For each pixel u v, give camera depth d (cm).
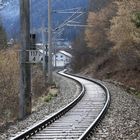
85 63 12575
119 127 2153
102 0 11869
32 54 2791
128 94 4534
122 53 6788
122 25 5688
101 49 10569
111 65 8638
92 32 10631
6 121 2917
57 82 6944
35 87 5119
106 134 1941
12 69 4022
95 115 2680
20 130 2127
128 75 6606
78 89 5244
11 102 3525
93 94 4391
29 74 2833
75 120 2450
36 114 2845
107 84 6231
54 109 3128
